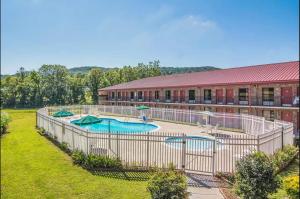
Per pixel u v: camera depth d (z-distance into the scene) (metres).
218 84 38.88
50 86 103.94
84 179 14.11
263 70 38.72
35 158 18.59
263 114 34.38
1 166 17.14
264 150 15.50
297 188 9.70
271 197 11.43
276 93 32.91
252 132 26.50
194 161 15.72
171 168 12.18
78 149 17.89
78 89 104.81
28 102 97.81
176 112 37.03
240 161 11.27
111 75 102.19
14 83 98.25
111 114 49.81
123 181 13.65
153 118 41.06
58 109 47.56
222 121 31.44
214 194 11.81
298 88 30.97
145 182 13.43
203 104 41.94
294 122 31.20
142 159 15.81
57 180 14.21
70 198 12.09
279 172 15.83
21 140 25.48
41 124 30.98
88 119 24.08
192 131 29.08
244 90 36.97
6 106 95.06
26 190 13.26
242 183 10.78
